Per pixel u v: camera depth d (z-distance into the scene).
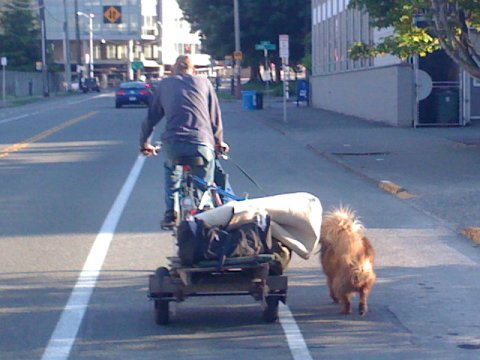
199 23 72.56
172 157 9.43
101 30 116.00
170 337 8.16
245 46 70.12
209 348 7.84
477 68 21.88
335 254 8.70
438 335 8.18
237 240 8.08
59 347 7.87
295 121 36.78
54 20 115.19
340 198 16.25
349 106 41.16
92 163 22.05
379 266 10.91
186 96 9.48
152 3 118.50
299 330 8.36
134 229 13.14
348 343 7.96
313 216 8.62
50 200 16.05
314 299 9.43
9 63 91.75
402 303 9.26
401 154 22.98
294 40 68.88
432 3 21.12
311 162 22.28
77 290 9.82
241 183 18.23
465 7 21.38
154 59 119.75
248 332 8.32
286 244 8.60
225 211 8.24
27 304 9.29
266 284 8.28
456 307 9.09
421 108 31.81
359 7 24.12
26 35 92.62
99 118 42.53
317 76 49.69
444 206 14.98
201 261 8.08
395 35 27.03
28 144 27.75
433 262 11.11
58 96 85.12
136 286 9.98
